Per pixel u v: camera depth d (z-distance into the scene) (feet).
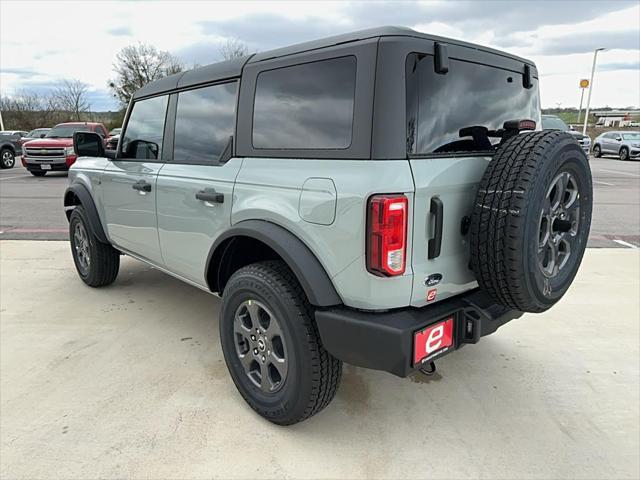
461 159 6.97
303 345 7.08
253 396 8.08
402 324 6.37
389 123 6.16
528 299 6.66
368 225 6.12
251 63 8.13
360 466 7.10
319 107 6.89
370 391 9.09
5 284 15.01
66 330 11.64
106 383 9.27
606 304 13.25
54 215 26.78
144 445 7.50
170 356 10.36
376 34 6.33
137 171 10.91
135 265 17.19
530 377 9.55
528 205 6.16
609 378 9.50
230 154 8.44
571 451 7.41
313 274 6.74
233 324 8.27
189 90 9.55
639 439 7.70
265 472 6.97
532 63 8.85
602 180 44.37
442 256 6.78
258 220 7.60
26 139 61.77
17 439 7.63
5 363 10.02
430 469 7.04
